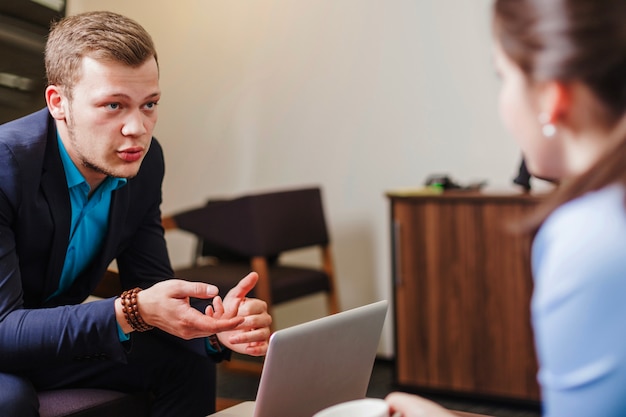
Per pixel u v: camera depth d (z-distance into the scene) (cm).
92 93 167
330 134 416
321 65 415
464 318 338
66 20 176
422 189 364
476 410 329
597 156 85
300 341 138
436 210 340
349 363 154
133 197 202
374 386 366
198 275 361
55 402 181
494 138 377
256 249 355
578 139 86
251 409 166
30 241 182
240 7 434
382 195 405
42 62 230
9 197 174
